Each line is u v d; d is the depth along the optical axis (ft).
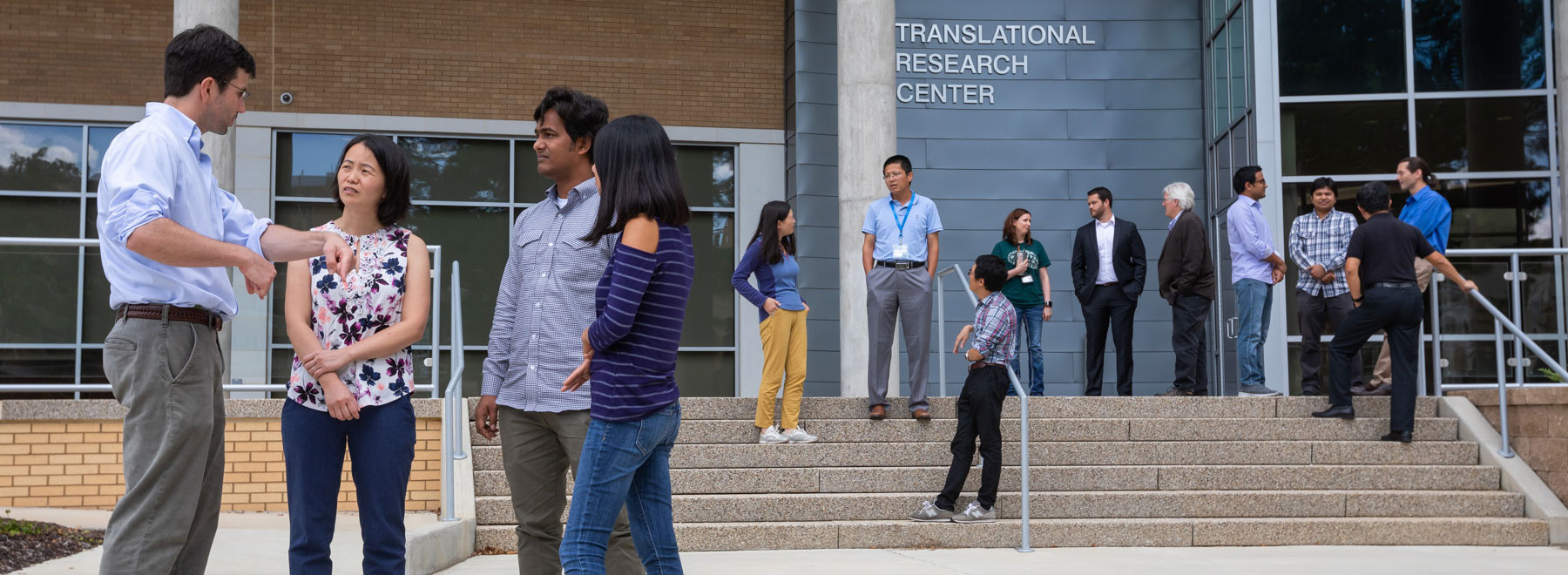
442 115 46.96
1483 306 29.78
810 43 48.78
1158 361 48.16
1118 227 33.32
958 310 48.01
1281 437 28.55
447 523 21.75
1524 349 30.42
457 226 46.93
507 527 23.75
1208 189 48.65
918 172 48.60
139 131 10.66
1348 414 28.43
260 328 28.78
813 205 47.96
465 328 46.42
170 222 10.23
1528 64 41.47
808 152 48.16
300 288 12.37
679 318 10.98
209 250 10.30
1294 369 40.86
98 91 44.78
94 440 24.81
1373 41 41.93
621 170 10.69
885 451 27.40
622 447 10.57
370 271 12.48
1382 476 26.94
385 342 12.18
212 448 11.65
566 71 48.14
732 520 25.23
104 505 24.67
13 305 26.50
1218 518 25.58
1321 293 30.48
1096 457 27.76
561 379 12.30
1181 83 49.73
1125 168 49.24
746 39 49.60
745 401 29.19
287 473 12.23
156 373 10.71
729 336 48.39
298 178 45.85
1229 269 45.27
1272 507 25.98
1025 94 49.42
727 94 49.21
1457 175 41.24
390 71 46.73
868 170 39.88
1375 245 27.53
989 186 48.85
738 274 27.35
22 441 24.56
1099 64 49.70
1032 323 35.47
